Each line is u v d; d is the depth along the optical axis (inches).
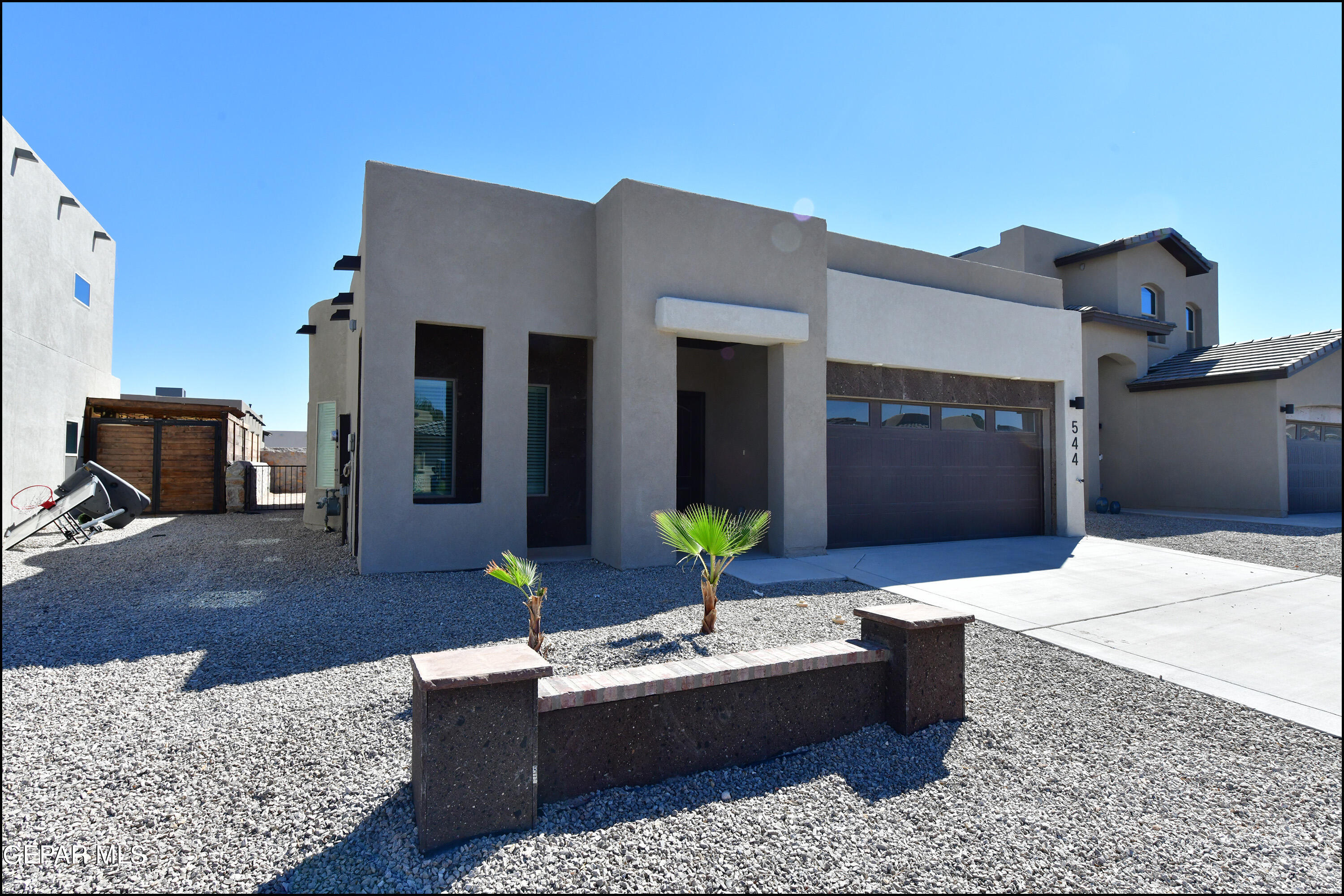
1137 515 649.6
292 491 916.6
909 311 427.5
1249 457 645.9
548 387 393.1
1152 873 101.1
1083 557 396.2
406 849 103.7
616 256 337.7
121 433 603.8
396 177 316.2
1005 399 478.3
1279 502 624.4
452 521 326.0
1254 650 211.6
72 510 443.2
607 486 347.6
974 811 117.6
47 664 183.6
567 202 355.3
